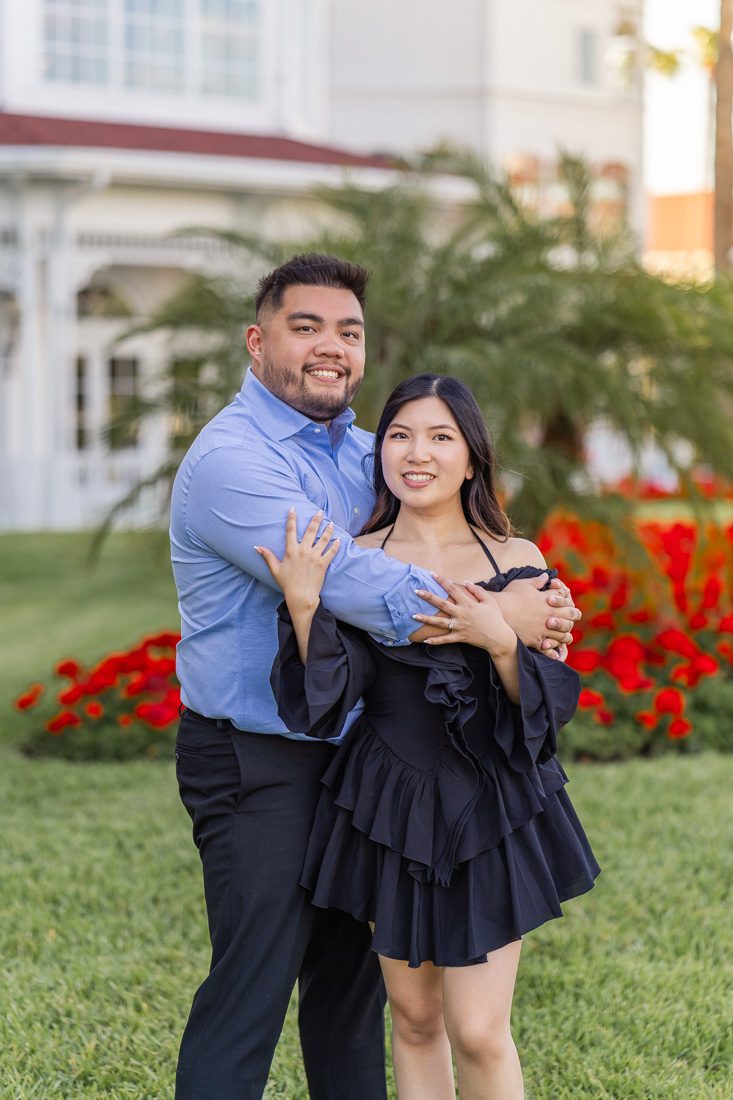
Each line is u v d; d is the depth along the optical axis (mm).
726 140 17188
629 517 8125
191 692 2980
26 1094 3555
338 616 2846
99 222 15922
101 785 6391
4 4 16391
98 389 18547
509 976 2871
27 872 5137
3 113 16266
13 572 13266
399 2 22406
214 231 9211
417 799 2861
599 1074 3691
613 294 8531
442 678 2811
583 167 9961
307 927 2979
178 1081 2926
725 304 8500
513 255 9055
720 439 8469
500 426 7852
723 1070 3736
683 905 4789
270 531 2828
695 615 8031
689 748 7039
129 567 13484
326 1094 3279
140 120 17344
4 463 16172
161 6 17406
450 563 3059
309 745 2951
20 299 15773
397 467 2996
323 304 2969
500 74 22359
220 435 2939
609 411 8570
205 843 2996
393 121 22688
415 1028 3027
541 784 2930
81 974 4273
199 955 4441
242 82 18156
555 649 2949
